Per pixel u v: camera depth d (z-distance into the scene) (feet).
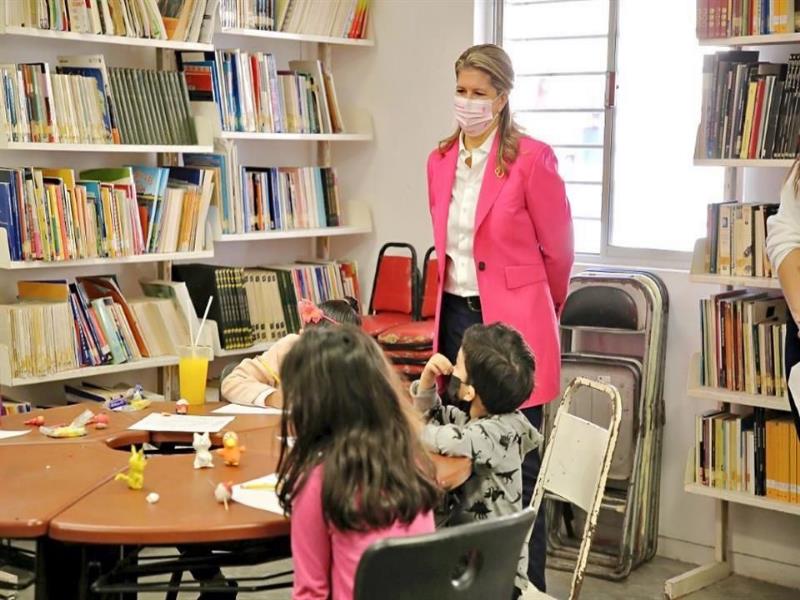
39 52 13.21
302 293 15.26
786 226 9.57
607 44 14.14
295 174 15.29
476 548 6.30
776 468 12.10
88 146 12.50
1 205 11.85
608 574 13.20
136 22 12.96
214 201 14.08
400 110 15.70
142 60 14.19
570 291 13.56
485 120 10.59
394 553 5.97
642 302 13.25
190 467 8.11
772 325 11.92
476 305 10.95
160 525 6.76
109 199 12.68
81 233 12.39
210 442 8.78
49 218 12.09
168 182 13.92
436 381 9.67
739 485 12.39
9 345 11.99
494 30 15.07
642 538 13.48
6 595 11.43
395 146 15.81
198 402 10.34
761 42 11.62
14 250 11.87
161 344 13.61
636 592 12.84
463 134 10.97
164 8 13.51
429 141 15.46
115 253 12.76
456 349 11.16
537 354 10.82
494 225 10.65
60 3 12.15
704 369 12.51
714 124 12.10
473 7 14.80
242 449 8.55
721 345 12.33
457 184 10.99
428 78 15.37
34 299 12.73
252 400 10.23
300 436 6.51
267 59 14.65
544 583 11.09
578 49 14.43
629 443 13.26
